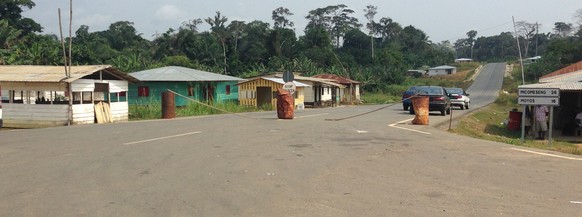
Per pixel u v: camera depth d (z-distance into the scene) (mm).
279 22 127062
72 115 21531
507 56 166250
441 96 26875
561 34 147250
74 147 11891
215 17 99062
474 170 9039
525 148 12562
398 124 19703
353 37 115750
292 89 23516
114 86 24312
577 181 8062
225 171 8758
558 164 9844
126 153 10898
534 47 154000
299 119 22875
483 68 126500
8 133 15719
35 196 6801
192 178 8117
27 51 50125
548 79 27859
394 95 75375
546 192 7219
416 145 12727
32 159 9977
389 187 7508
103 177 8148
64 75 21828
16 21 74250
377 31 140000
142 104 33094
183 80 37188
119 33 103312
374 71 88188
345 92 60438
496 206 6391
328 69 82688
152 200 6625
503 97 57219
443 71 118938
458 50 194625
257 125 18906
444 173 8711
